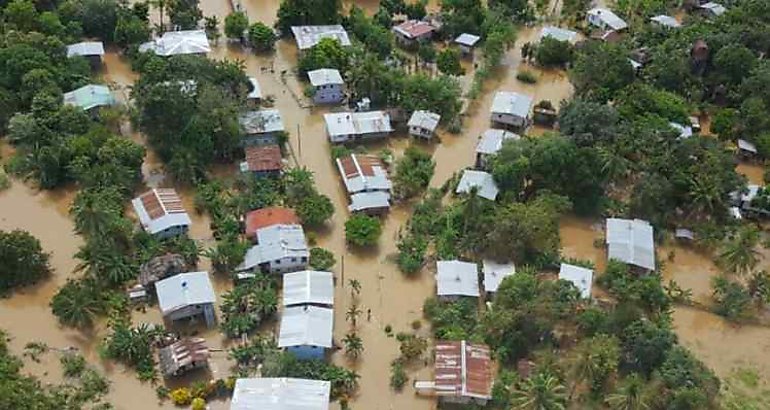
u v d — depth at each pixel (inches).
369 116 4549.7
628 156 4296.3
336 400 3088.1
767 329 3614.7
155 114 4143.7
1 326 3346.5
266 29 5241.1
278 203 3973.9
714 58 5113.2
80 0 5251.0
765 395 3287.4
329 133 4416.8
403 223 3993.6
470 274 3582.7
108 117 4347.9
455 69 5088.6
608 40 5506.9
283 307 3380.9
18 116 4141.2
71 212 3912.4
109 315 3398.1
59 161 4042.8
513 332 3270.2
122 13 5236.2
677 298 3690.9
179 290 3351.4
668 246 4005.9
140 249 3634.4
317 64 4904.0
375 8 5994.1
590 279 3599.9
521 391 2979.8
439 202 4057.6
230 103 4306.1
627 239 3838.6
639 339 3164.4
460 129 4697.3
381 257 3791.8
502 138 4392.2
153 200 3836.1
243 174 4104.3
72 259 3688.5
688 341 3513.8
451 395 3061.0
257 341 3277.6
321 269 3617.1
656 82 5078.7
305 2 5339.6
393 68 5044.3
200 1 5876.0
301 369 3117.6
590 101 4690.0
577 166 4047.7
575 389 3142.2
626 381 3038.9
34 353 3230.8
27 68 4463.6
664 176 4128.9
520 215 3708.2
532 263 3718.0
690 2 6146.7
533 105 4963.1
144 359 3196.4
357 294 3580.2
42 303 3472.0
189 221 3764.8
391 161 4345.5
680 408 2925.7
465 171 4173.2
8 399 2847.0
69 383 3120.1
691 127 4744.1
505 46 5418.3
